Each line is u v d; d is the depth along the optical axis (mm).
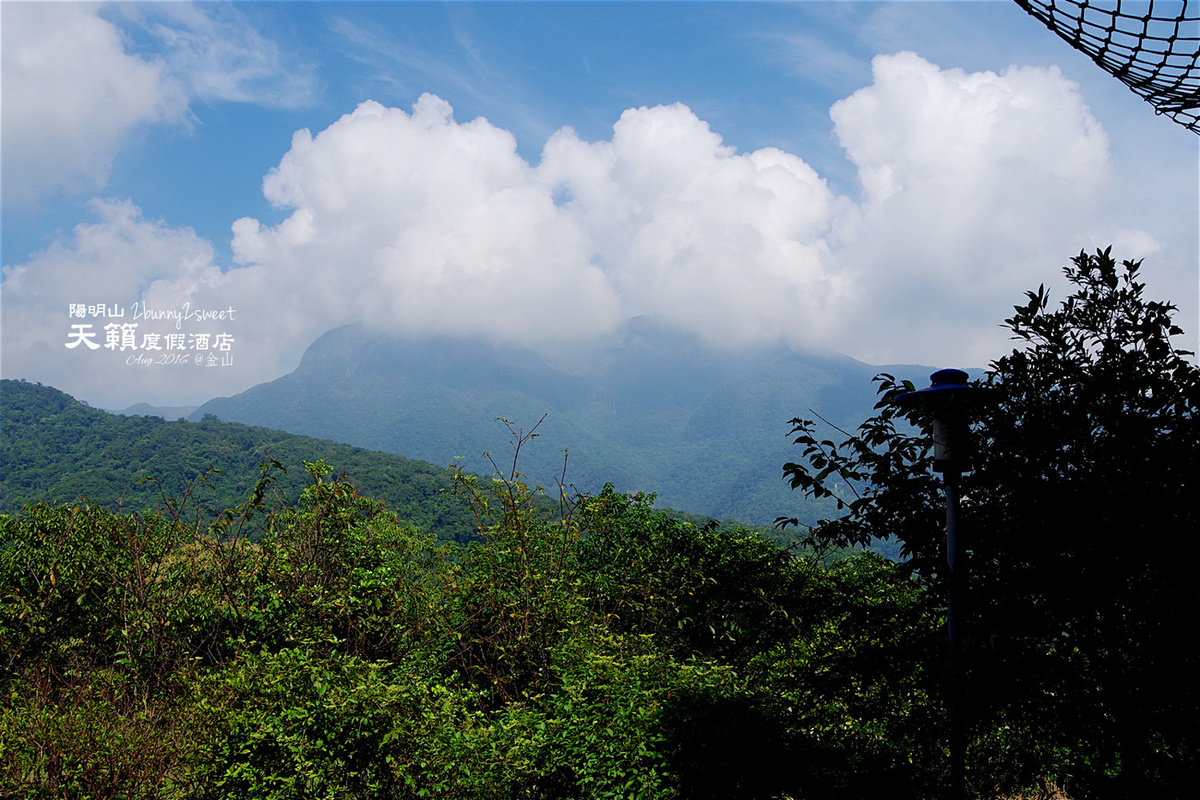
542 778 4832
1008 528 3492
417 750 4598
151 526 7039
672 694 5215
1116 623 3213
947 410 3619
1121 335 3426
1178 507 2984
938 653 3682
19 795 4344
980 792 4129
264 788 4430
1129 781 3131
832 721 4832
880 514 3938
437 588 7574
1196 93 1822
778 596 6344
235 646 6426
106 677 5781
